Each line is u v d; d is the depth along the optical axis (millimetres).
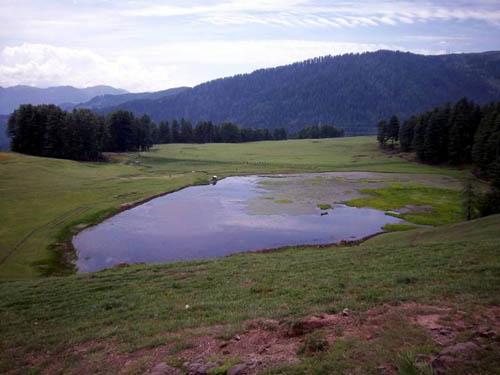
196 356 13289
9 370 14930
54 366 14750
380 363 11031
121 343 15766
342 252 30328
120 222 57469
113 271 29125
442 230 38625
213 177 97562
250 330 14930
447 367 10383
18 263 38594
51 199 64375
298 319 14688
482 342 11555
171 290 22875
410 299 16438
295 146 170500
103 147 135750
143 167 114188
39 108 117438
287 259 29484
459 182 91812
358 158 135875
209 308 18969
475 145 96625
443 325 13367
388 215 62562
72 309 20938
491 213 50156
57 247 44688
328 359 11562
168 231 53219
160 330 16469
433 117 121125
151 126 183750
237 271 26172
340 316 15031
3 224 50000
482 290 16891
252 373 11422
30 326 19078
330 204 70062
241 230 53938
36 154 114750
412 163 123312
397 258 25375
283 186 88875
